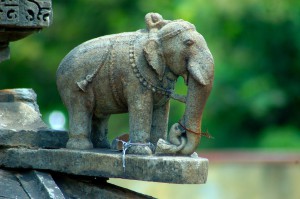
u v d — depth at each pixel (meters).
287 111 21.00
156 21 8.18
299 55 20.89
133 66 8.09
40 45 19.41
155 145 8.25
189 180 7.95
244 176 14.59
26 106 8.59
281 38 20.67
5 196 8.06
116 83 8.15
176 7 18.78
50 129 8.43
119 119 18.03
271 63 20.75
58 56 19.44
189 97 8.09
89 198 8.28
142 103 8.11
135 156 8.00
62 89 8.27
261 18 20.05
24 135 8.33
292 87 20.98
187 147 8.09
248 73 20.28
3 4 8.38
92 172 8.07
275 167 14.59
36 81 19.48
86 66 8.17
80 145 8.23
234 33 19.73
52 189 8.09
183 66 8.09
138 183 13.84
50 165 8.19
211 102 19.78
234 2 19.50
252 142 20.22
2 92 8.69
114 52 8.14
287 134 20.28
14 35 8.69
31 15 8.45
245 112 20.20
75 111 8.23
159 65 8.09
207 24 19.17
